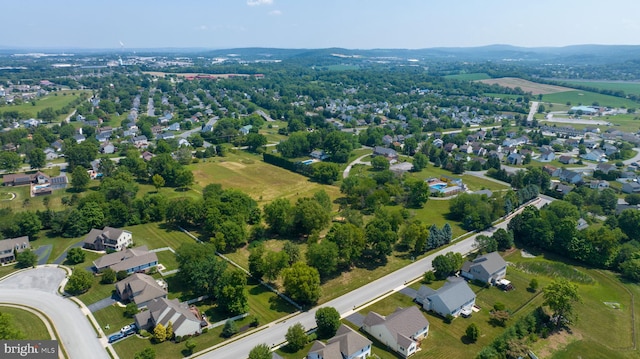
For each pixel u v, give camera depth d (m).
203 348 81.69
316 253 106.38
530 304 99.38
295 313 94.75
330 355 74.56
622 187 185.62
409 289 105.12
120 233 123.62
